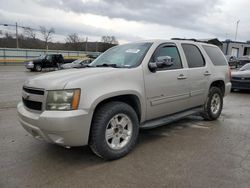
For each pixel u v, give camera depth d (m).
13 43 58.81
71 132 3.21
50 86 3.31
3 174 3.28
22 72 22.77
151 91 4.18
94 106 3.36
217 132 5.08
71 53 48.59
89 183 3.07
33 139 4.58
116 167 3.49
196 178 3.17
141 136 4.80
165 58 4.27
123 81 3.77
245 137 4.76
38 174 3.28
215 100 5.96
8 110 6.95
